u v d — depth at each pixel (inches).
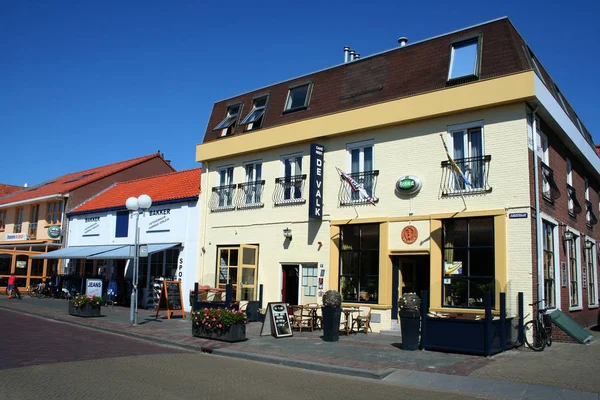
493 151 523.5
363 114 614.5
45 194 1198.3
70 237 1100.5
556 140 609.9
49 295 1067.3
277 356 433.1
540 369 381.4
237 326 510.9
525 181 501.4
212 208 786.8
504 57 534.0
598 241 790.5
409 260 585.6
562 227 595.8
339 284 618.2
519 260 494.0
